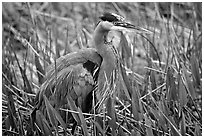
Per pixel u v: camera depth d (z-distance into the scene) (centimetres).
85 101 1006
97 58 1009
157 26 1474
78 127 1041
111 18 984
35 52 1102
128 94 959
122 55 1168
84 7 1634
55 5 1678
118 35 1465
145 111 1045
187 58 1212
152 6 1552
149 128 894
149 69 1116
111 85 1031
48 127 910
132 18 1473
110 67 1016
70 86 983
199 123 1021
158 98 1086
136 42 1414
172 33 1341
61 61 1009
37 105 988
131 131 940
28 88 1106
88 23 1531
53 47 1394
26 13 1576
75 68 987
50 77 997
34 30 1234
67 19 1521
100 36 1003
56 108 977
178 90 984
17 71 1282
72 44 1450
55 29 1444
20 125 973
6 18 1567
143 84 1125
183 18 1532
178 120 991
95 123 891
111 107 909
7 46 1220
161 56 1330
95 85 1006
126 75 1030
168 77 1010
